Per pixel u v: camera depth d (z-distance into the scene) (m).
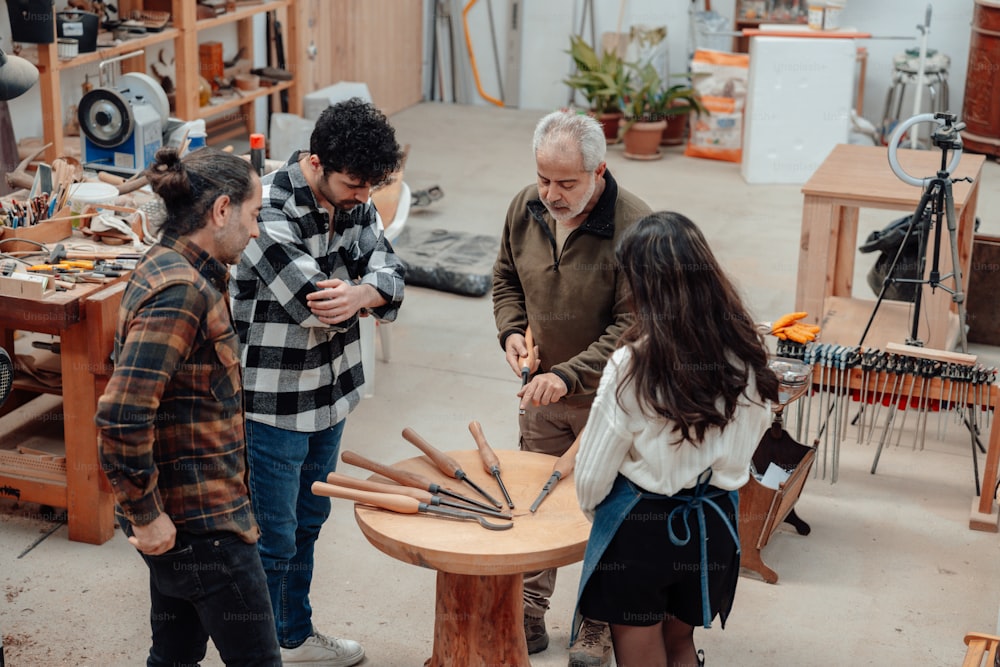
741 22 9.60
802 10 9.46
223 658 2.34
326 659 2.97
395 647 3.12
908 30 9.38
